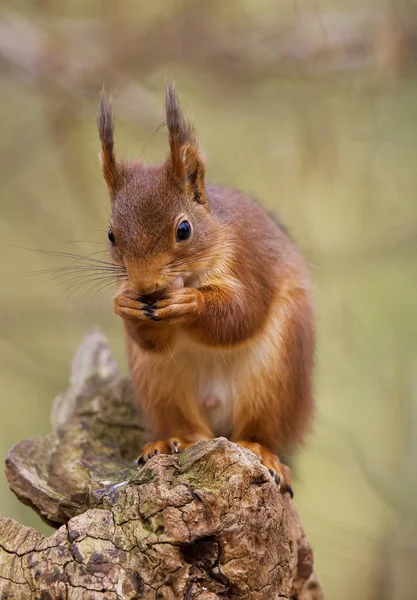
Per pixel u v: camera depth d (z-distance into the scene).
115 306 8.11
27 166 17.62
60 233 17.53
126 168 8.62
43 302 17.22
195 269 8.38
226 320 8.41
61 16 16.66
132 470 8.50
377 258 15.19
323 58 15.53
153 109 15.66
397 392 15.26
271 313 8.94
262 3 16.30
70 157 16.08
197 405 9.18
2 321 15.99
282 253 9.37
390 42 14.89
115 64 15.85
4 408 16.83
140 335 8.31
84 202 16.16
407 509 14.34
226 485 6.65
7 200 17.52
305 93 15.44
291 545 7.86
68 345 17.12
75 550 6.49
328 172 15.03
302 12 15.93
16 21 15.84
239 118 15.85
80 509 7.82
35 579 6.41
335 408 15.47
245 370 8.87
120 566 6.44
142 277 7.89
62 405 10.49
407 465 14.80
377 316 15.45
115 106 15.55
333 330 15.00
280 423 8.97
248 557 6.63
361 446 14.61
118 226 8.09
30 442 8.98
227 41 16.05
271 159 15.13
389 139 15.18
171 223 8.09
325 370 15.32
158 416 9.06
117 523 6.63
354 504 16.30
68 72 15.66
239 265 8.62
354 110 15.26
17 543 6.61
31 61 15.55
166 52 16.08
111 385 10.43
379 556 15.09
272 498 6.82
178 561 6.48
